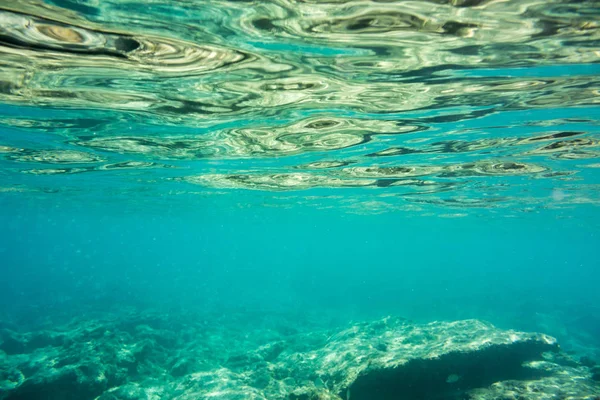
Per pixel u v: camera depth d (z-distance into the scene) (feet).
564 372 41.16
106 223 242.99
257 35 21.18
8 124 39.11
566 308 145.07
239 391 41.52
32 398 43.75
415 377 40.40
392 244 428.56
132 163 58.39
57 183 81.51
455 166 55.06
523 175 59.82
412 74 25.95
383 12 18.71
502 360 42.70
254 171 62.80
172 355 65.51
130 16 19.47
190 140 44.16
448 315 119.96
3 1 18.35
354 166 57.11
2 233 410.31
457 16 18.95
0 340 73.97
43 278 269.44
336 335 68.74
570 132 38.06
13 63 25.27
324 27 20.24
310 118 35.81
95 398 44.04
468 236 241.96
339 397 42.11
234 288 206.90
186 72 26.23
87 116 36.11
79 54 23.91
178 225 249.34
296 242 458.50
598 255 382.42
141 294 164.76
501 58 23.36
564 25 19.49
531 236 213.25
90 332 70.23
